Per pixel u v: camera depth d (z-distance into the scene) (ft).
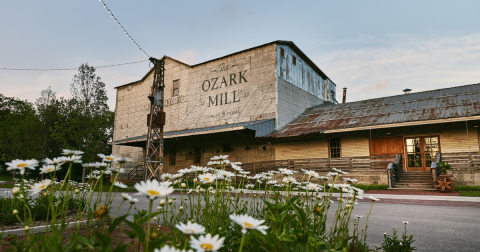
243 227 3.32
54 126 81.00
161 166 50.78
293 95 72.59
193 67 83.30
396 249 10.66
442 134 49.73
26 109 125.59
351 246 9.61
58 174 72.38
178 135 65.92
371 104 64.90
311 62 82.48
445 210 24.30
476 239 14.58
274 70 67.36
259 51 70.79
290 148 63.41
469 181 42.39
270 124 63.72
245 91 71.36
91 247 3.95
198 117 79.46
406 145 52.70
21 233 13.28
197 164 76.95
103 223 5.52
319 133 55.93
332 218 20.03
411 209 25.04
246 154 68.85
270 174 9.63
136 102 95.04
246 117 69.82
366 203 29.12
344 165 54.24
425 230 16.65
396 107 57.47
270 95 67.00
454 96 54.60
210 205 7.88
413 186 44.45
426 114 48.65
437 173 43.83
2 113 146.82
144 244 3.84
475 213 22.66
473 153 44.06
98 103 83.51
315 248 5.52
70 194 17.58
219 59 77.77
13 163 4.30
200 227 3.45
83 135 81.66
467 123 46.65
